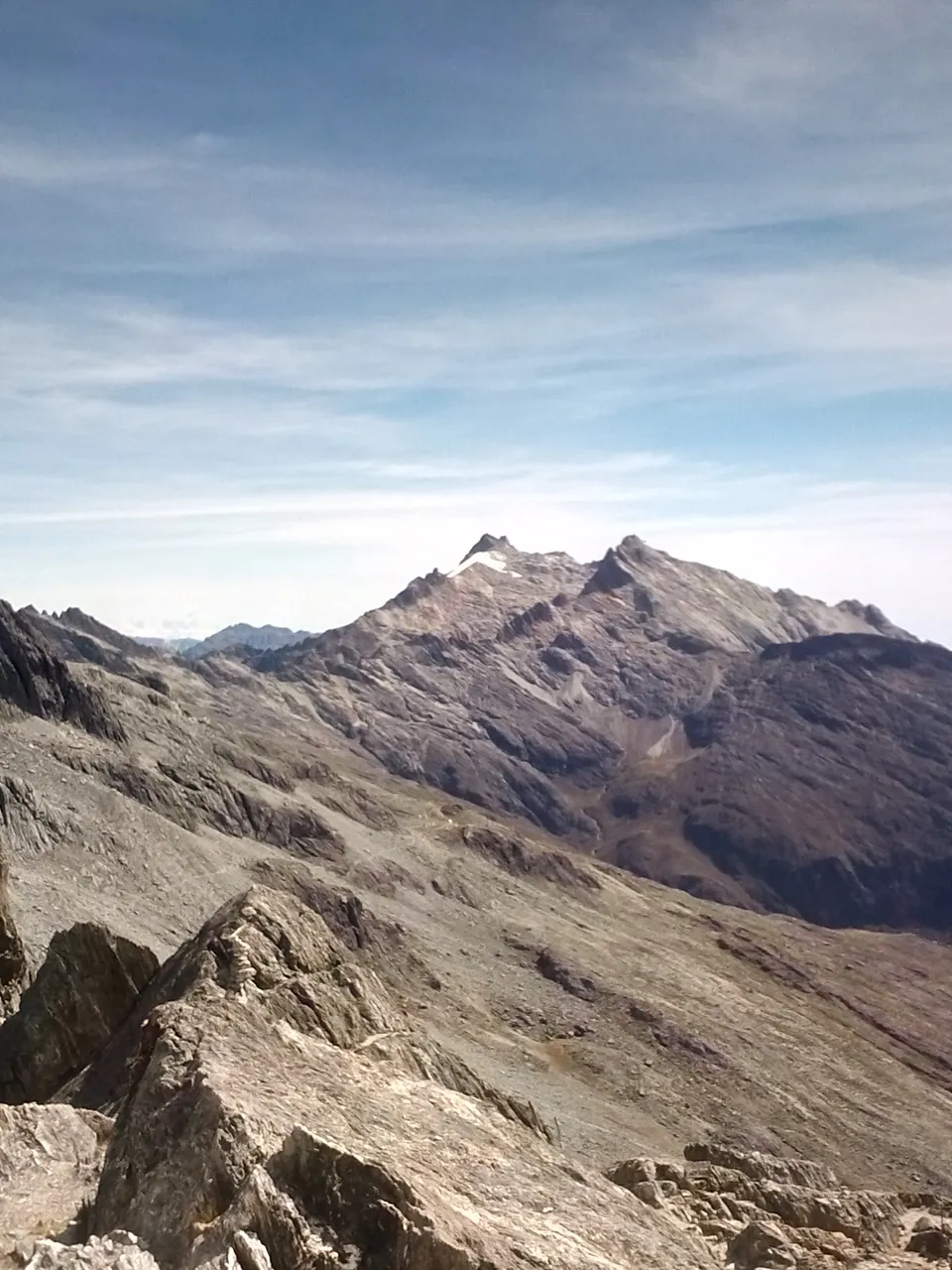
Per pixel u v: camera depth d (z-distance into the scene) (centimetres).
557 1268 2275
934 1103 15088
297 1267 2088
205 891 12181
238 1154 2402
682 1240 3045
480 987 14075
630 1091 12300
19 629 15512
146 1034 3450
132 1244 2152
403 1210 2211
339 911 13450
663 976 16950
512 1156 3209
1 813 11450
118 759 14612
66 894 10394
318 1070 3334
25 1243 2512
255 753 19412
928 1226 4131
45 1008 5047
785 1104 13438
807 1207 4197
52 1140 3173
